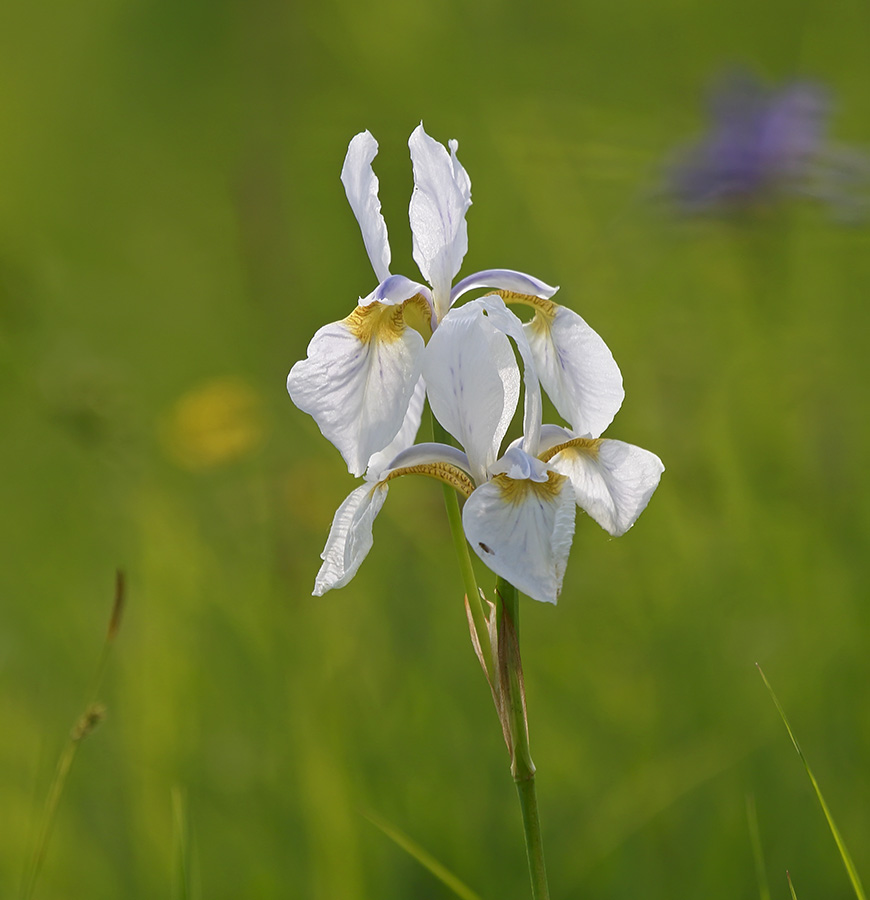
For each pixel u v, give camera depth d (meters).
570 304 1.43
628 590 1.20
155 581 1.18
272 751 1.07
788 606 1.13
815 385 1.30
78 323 1.72
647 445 1.29
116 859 1.05
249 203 1.50
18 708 1.12
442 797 1.06
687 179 1.47
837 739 1.06
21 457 1.41
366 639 1.18
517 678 0.88
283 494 1.20
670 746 1.07
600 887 1.03
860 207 1.39
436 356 0.89
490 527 0.88
